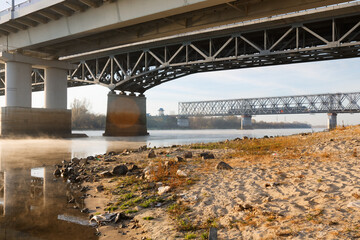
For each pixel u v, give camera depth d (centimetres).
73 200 861
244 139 2822
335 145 1590
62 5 3228
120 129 5866
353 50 3850
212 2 2464
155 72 5241
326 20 3666
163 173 1127
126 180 1109
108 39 4106
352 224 495
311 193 696
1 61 4462
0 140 4022
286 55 4031
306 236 475
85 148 2920
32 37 3975
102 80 6353
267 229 523
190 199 780
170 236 559
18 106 4412
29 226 631
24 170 1487
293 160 1248
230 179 962
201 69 5612
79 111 14338
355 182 739
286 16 3681
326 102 14612
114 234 586
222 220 608
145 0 2759
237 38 4347
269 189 784
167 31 3503
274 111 16275
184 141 4284
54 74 4909
